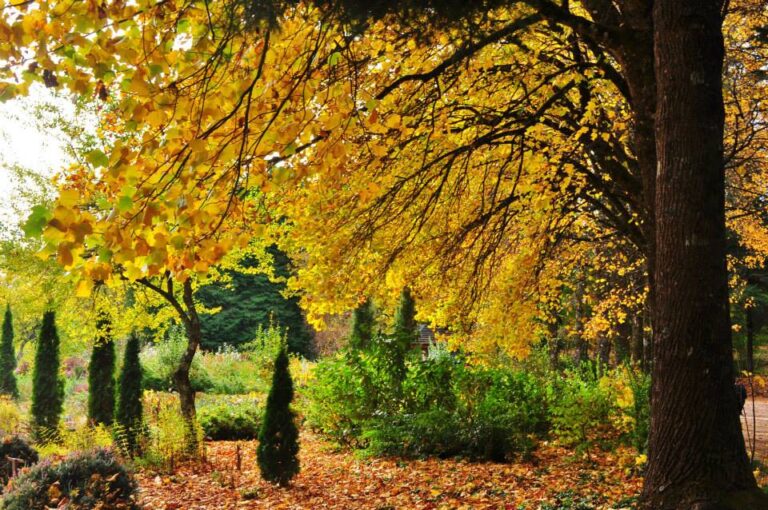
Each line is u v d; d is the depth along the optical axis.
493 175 8.20
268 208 6.30
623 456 9.22
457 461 10.27
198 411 15.38
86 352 24.66
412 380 12.21
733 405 3.85
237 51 3.44
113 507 5.92
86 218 2.75
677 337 3.87
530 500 7.21
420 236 7.91
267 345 25.09
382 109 5.49
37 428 12.73
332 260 6.71
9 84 2.98
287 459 8.88
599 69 6.12
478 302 8.91
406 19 4.11
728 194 12.36
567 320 17.64
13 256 11.07
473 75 6.55
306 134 3.50
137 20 3.21
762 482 6.18
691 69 3.89
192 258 3.27
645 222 6.25
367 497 8.02
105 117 7.27
